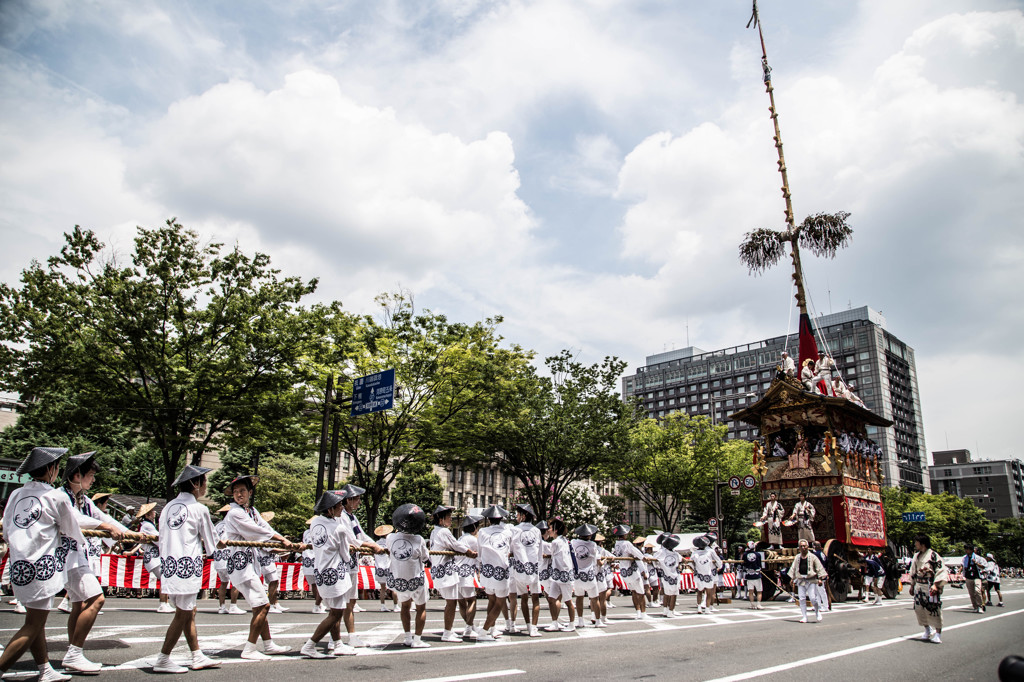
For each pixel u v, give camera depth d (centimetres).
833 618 1511
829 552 2030
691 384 13700
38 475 584
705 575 1656
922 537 1122
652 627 1245
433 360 2509
